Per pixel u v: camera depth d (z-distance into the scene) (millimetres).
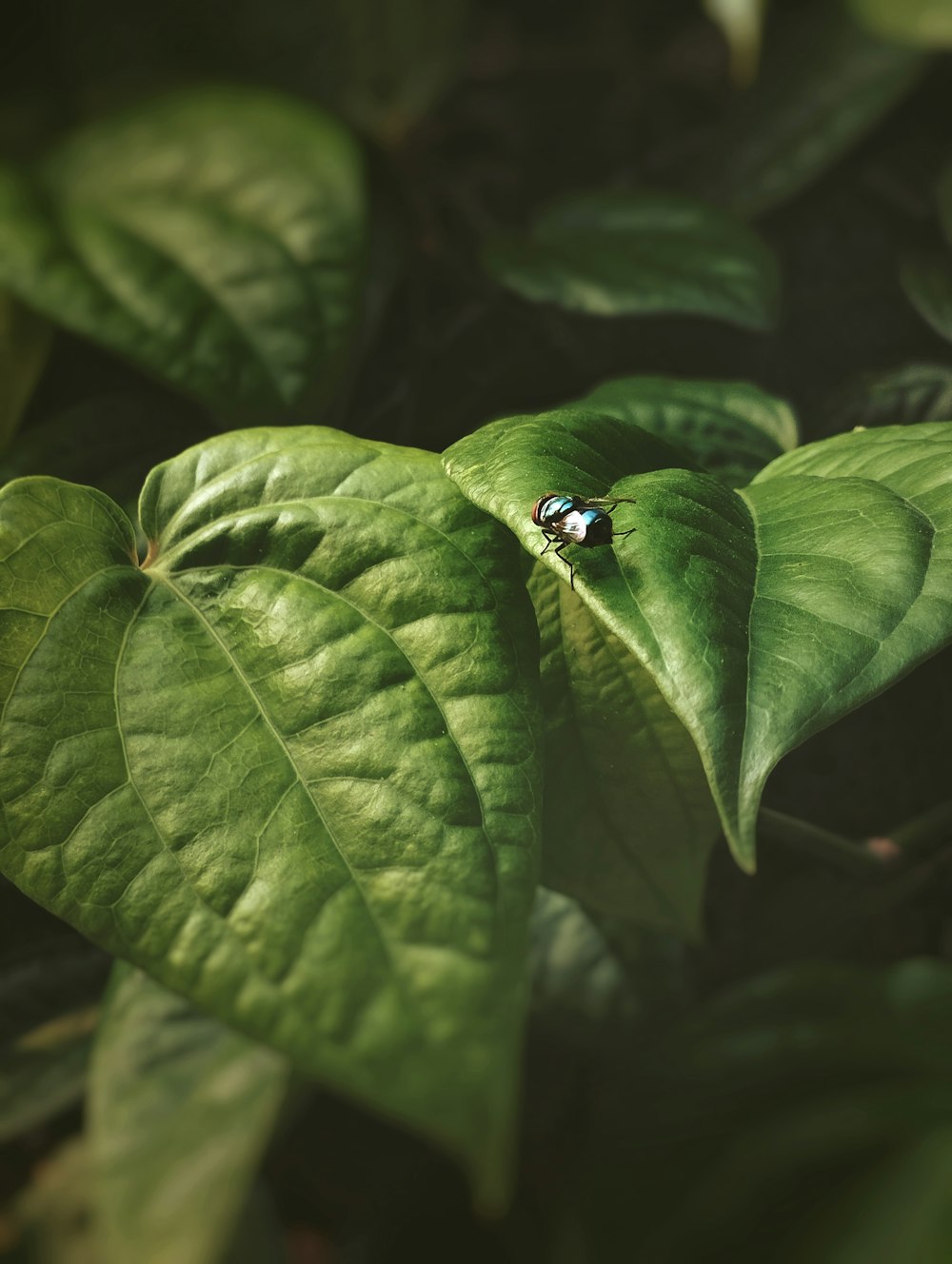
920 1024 329
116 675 233
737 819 207
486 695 231
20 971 340
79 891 221
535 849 222
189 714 230
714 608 220
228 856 221
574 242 373
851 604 223
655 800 261
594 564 224
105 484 337
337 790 224
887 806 352
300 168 330
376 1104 204
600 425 252
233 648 236
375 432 392
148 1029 295
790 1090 330
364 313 385
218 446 251
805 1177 322
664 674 215
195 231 324
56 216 327
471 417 406
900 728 353
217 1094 287
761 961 360
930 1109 324
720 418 302
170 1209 278
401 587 237
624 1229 325
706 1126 330
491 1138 202
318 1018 210
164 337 312
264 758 227
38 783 226
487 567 240
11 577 237
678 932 276
